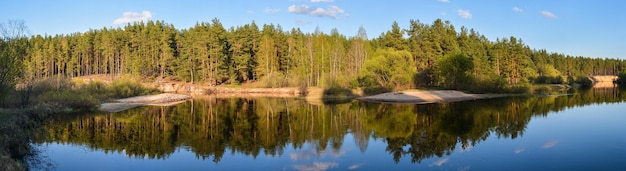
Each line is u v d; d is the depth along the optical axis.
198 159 16.27
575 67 138.50
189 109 39.25
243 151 17.72
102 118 30.88
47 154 17.27
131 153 17.50
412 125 26.12
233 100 53.50
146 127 25.80
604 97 52.47
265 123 27.78
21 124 23.84
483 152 16.94
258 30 92.00
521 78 84.56
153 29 94.69
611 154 15.91
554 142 18.72
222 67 84.50
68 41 99.75
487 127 24.56
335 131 23.70
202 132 23.55
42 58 91.00
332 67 75.81
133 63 87.62
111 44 91.56
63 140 20.80
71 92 41.84
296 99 54.28
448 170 14.11
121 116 32.47
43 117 30.28
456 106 40.06
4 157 13.16
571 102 43.97
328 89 60.59
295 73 79.19
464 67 59.72
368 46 78.50
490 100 48.16
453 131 23.16
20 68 28.58
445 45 76.56
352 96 57.31
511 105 40.72
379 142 19.73
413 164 15.02
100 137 21.81
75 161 16.05
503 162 15.09
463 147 18.11
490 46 91.62
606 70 161.38
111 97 50.44
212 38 82.88
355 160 15.80
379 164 15.08
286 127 25.62
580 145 17.80
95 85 51.22
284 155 16.84
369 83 61.94
